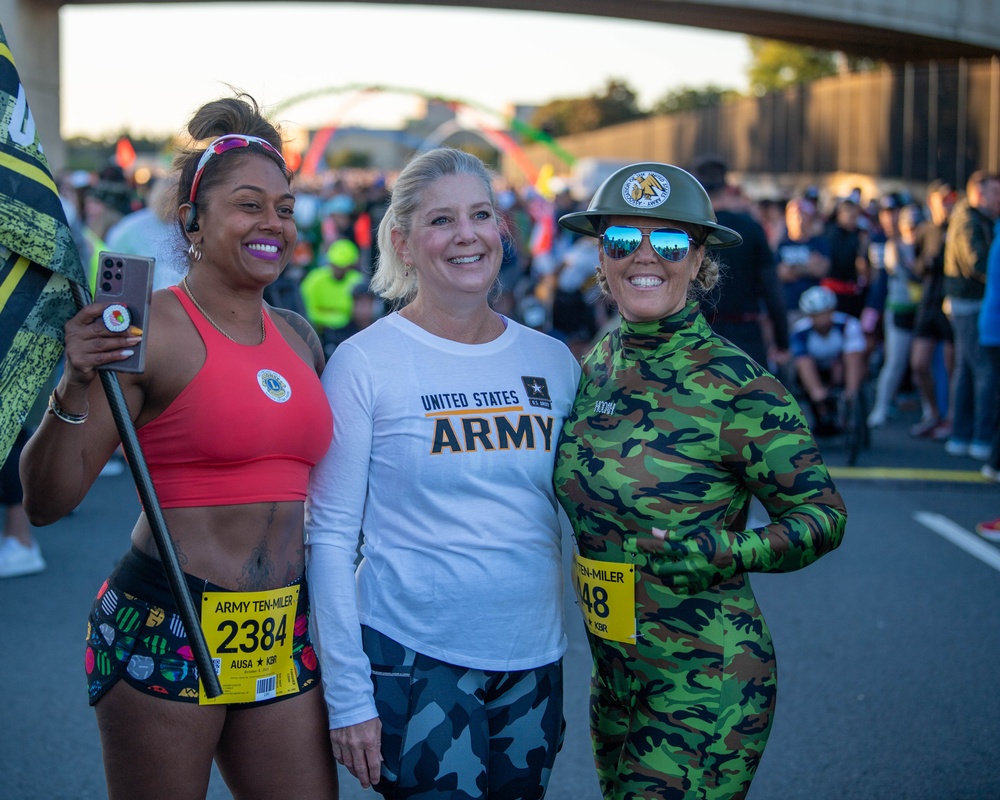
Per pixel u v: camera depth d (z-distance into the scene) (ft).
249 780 7.57
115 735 7.23
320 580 7.74
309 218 56.18
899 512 24.09
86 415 6.81
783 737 13.05
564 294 37.17
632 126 146.10
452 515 7.84
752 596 7.86
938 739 12.99
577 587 8.29
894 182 68.18
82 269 7.02
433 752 7.63
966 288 29.07
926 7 88.69
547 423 8.20
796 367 30.07
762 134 92.84
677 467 7.59
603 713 8.36
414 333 8.15
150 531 7.30
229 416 7.23
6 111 6.84
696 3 83.82
